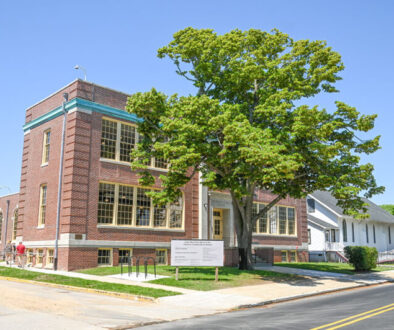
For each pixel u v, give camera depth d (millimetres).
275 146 19031
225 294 16562
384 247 56656
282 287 19109
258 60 22672
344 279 23516
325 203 48969
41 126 29078
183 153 20328
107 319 11164
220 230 34469
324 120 22453
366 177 22844
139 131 23562
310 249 47500
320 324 10320
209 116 20609
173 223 30109
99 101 27000
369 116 22000
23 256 26656
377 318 11117
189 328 10172
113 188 27094
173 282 18828
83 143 25766
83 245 24828
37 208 27812
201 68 23438
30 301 13688
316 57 22641
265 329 9781
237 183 20938
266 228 37469
